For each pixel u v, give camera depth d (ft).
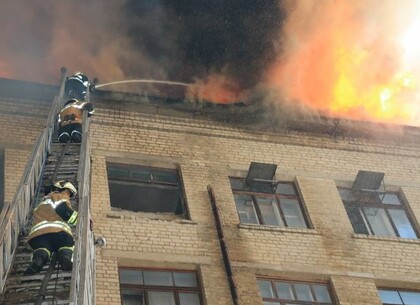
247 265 41.68
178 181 47.91
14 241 27.63
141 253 40.01
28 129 46.21
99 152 46.93
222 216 44.83
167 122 51.42
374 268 44.45
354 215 49.80
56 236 26.73
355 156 54.49
